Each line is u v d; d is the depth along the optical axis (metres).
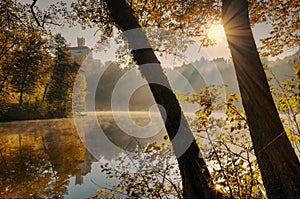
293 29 7.32
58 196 6.73
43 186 7.63
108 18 6.69
